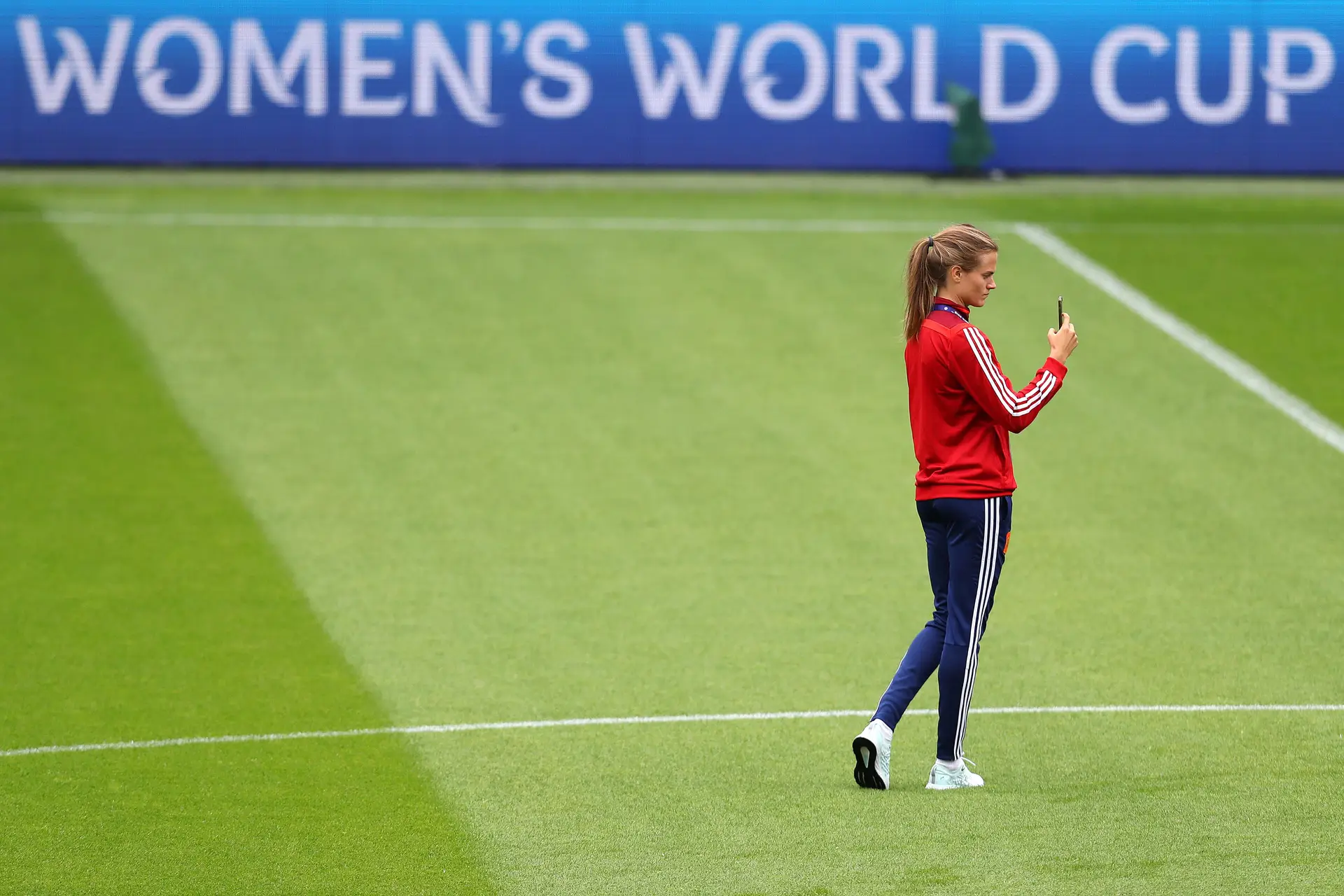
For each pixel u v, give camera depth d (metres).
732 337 46.31
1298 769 21.38
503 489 36.03
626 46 61.25
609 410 41.09
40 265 50.16
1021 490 36.06
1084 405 41.47
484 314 47.66
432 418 40.34
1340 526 34.19
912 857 18.20
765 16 61.19
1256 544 33.12
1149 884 17.30
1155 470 37.41
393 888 17.81
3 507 34.44
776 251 53.66
